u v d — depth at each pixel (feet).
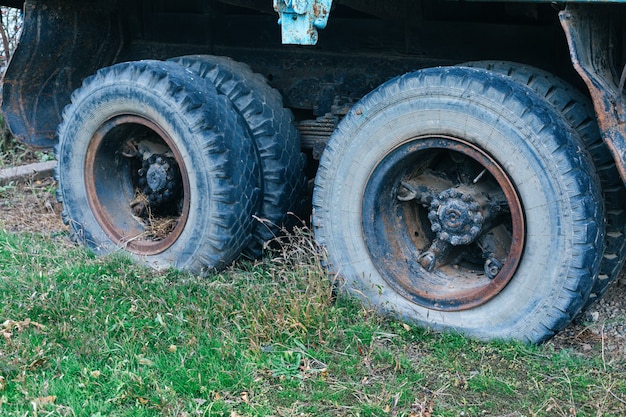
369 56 17.25
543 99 13.78
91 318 14.67
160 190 18.17
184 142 16.57
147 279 16.60
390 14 16.46
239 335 14.25
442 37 16.38
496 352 13.83
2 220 21.03
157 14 20.40
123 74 17.33
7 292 15.89
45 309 14.99
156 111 16.87
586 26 12.94
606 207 14.28
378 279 15.28
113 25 20.92
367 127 14.96
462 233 14.52
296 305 14.40
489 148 13.78
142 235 18.24
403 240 15.48
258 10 18.08
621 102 12.66
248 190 16.62
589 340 14.56
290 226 17.53
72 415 11.87
